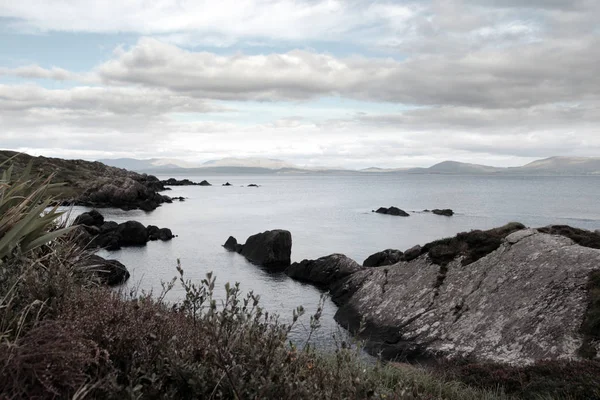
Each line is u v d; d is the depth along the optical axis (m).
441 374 9.91
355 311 20.36
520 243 17.44
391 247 47.97
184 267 34.44
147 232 47.09
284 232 38.28
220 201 116.69
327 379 3.38
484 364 10.73
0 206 4.71
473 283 17.38
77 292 3.92
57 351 2.46
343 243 50.53
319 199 134.75
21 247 4.51
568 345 12.37
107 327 3.15
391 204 115.38
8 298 3.53
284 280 31.89
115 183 88.25
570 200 139.50
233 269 35.06
